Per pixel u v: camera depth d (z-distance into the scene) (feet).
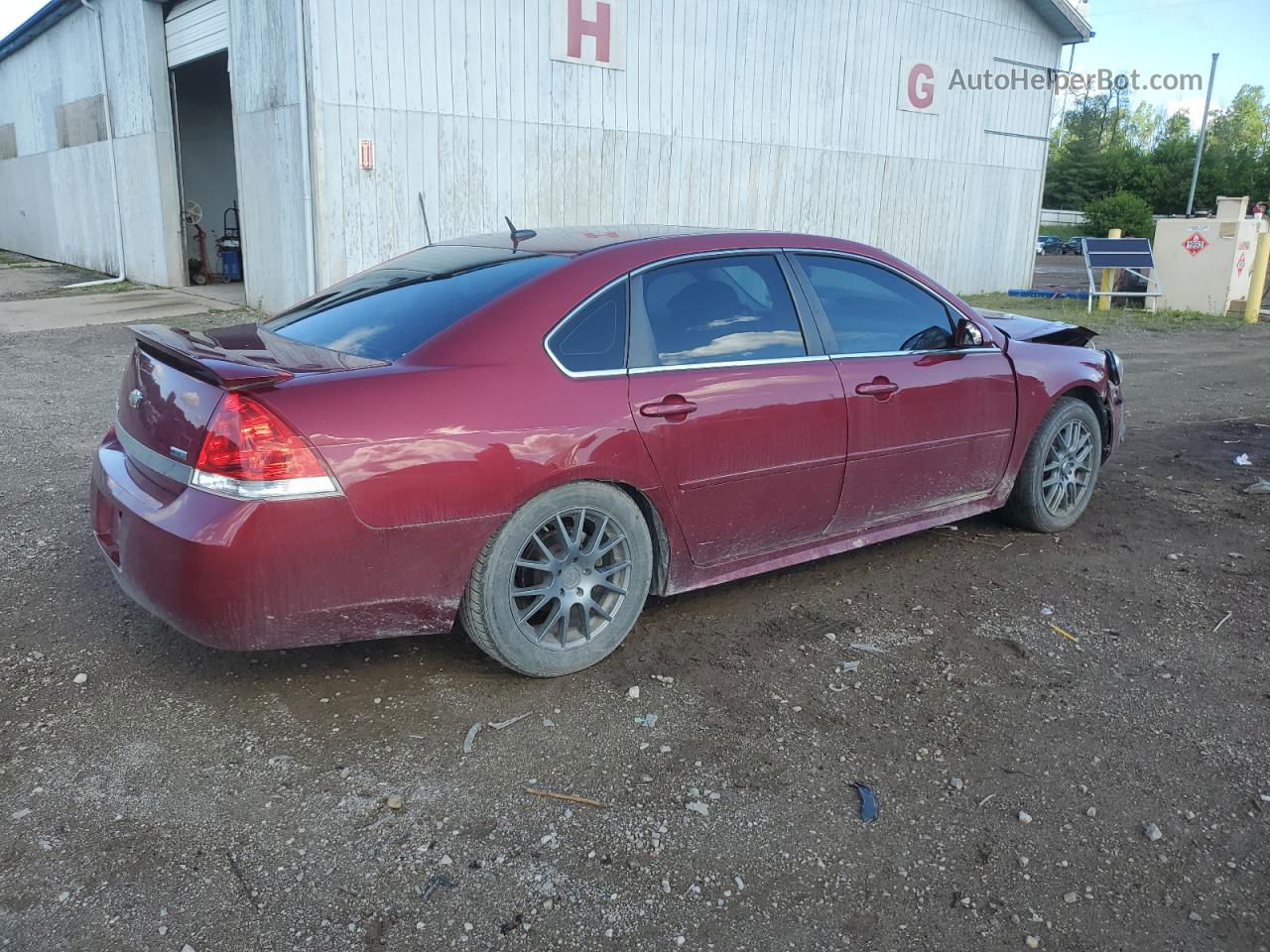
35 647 11.25
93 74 56.95
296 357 9.88
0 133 76.84
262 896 7.50
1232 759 9.63
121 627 11.80
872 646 11.92
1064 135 276.41
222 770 9.04
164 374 9.78
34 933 7.04
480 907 7.47
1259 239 47.26
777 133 51.13
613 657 11.44
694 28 46.32
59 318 41.01
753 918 7.44
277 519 8.78
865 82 54.29
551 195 43.50
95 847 7.96
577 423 10.28
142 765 9.08
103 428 21.95
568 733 9.82
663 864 8.00
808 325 12.53
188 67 54.65
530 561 10.39
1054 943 7.27
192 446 9.00
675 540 11.51
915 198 59.11
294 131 37.27
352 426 9.09
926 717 10.31
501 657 10.42
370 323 10.98
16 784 8.72
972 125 60.90
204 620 8.96
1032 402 14.96
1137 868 8.08
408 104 38.32
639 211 46.80
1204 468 20.59
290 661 11.09
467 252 12.54
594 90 43.68
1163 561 14.96
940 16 56.70
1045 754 9.67
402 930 7.22
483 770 9.17
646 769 9.27
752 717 10.22
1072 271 95.50
